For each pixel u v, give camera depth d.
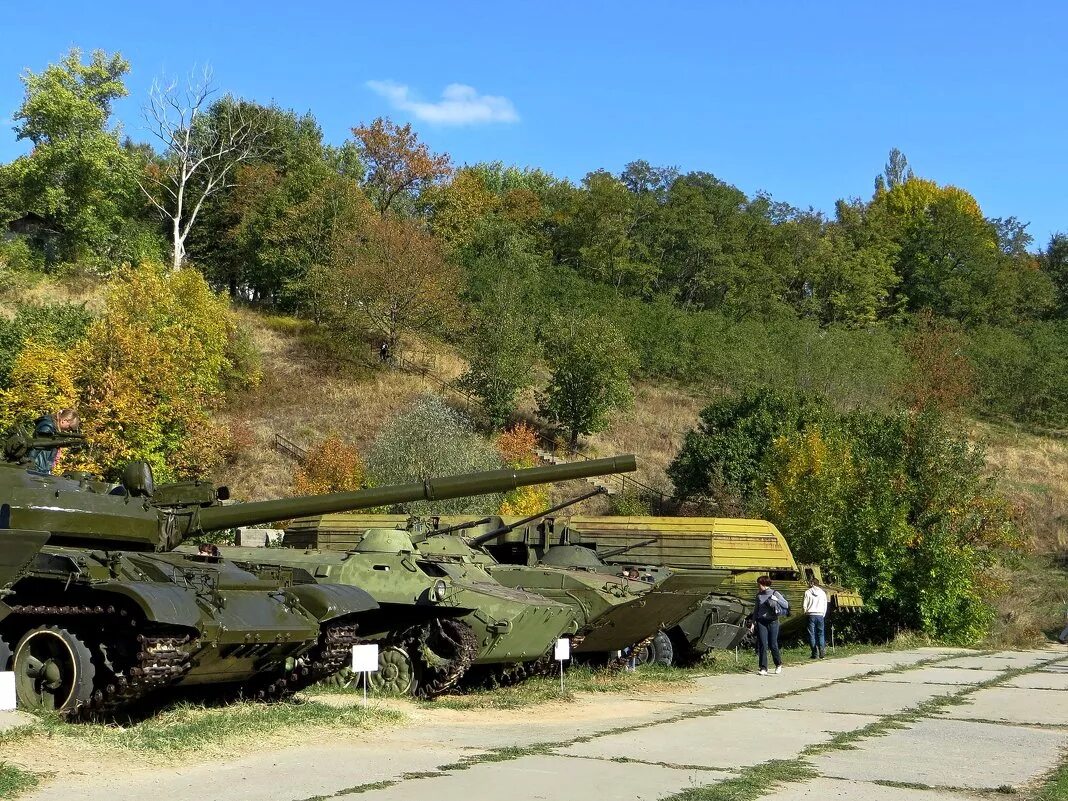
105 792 9.05
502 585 19.02
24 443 13.63
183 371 40.19
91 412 37.16
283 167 72.50
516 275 68.38
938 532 34.16
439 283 60.28
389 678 16.95
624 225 86.50
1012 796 10.54
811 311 88.75
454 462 39.88
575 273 77.12
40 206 57.31
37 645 12.46
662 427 58.38
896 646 32.25
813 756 12.62
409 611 16.88
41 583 12.16
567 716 15.55
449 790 9.60
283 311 64.81
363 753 11.39
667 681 20.83
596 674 20.95
